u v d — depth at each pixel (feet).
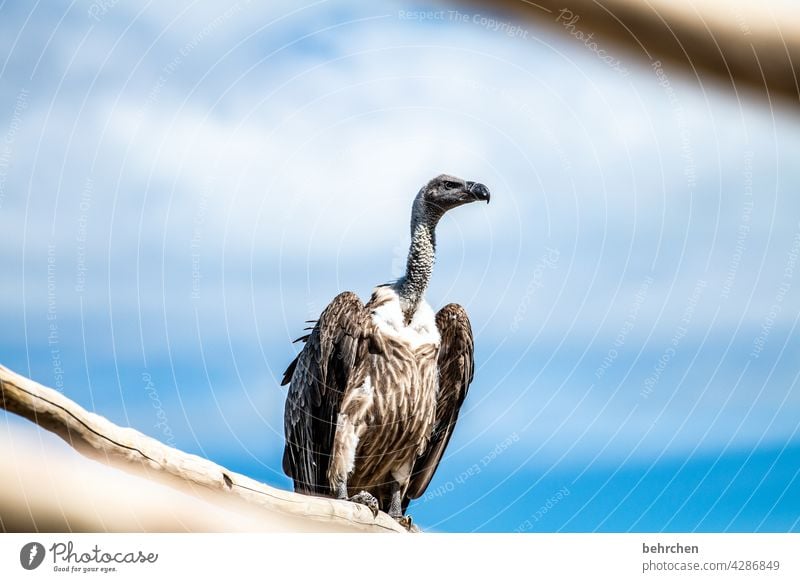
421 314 46.91
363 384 45.52
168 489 35.37
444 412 48.57
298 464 47.32
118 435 28.68
